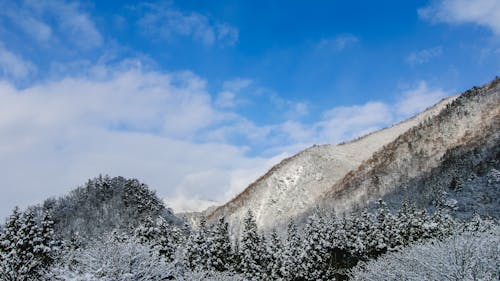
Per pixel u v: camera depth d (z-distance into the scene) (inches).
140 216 5196.9
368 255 2578.7
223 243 2566.4
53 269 973.2
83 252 1003.9
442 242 1232.2
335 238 2625.5
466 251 1099.3
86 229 4904.0
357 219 2738.7
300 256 2598.4
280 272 2637.8
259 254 2664.9
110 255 961.5
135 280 955.3
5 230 1797.5
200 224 2581.2
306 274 2568.9
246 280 2405.3
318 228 2669.8
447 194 4785.9
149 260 1030.4
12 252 1701.5
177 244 2608.3
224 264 2480.3
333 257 2615.7
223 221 2694.4
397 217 2800.2
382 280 1541.6
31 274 1648.6
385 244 2534.5
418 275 1180.5
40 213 4680.1
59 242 1947.6
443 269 1101.7
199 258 2343.8
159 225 2417.6
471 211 4119.1
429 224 2551.7
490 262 1085.1
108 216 5260.8
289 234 2854.3
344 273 2561.5
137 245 1040.2
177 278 1107.3
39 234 1813.5
